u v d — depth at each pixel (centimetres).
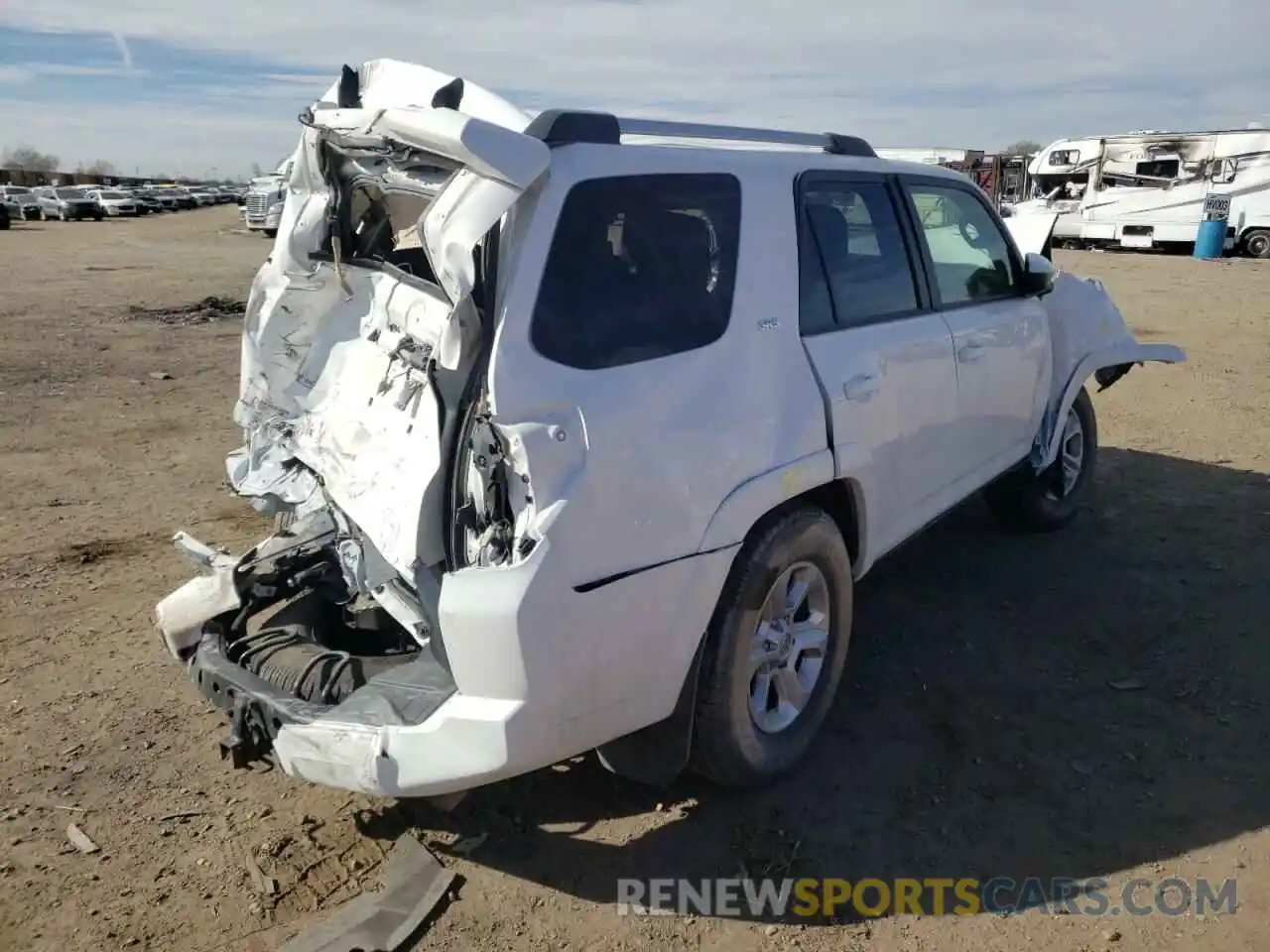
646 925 286
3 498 638
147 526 592
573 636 270
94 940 277
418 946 278
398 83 334
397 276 346
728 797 342
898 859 312
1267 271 2259
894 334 390
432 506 278
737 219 327
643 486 280
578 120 297
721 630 313
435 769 269
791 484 325
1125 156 2856
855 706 397
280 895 295
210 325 1415
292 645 331
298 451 375
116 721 385
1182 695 401
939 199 453
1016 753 364
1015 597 493
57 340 1246
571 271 278
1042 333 516
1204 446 765
